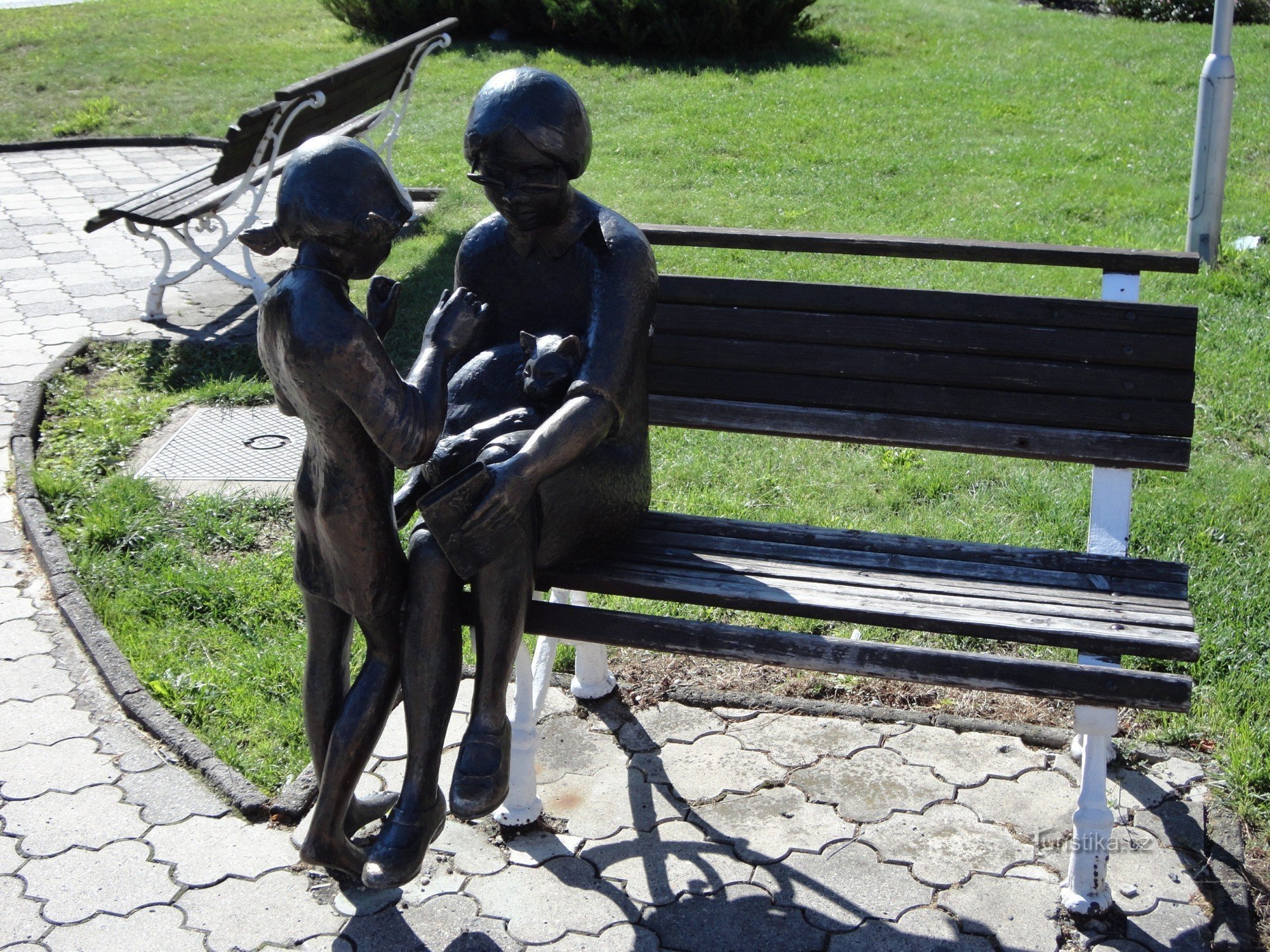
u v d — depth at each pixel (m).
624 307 2.55
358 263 2.32
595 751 3.31
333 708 2.60
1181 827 2.96
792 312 3.25
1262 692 3.37
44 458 5.04
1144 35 13.50
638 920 2.73
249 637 3.86
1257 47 12.57
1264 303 6.14
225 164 6.14
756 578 2.75
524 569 2.47
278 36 14.05
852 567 2.84
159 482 4.84
